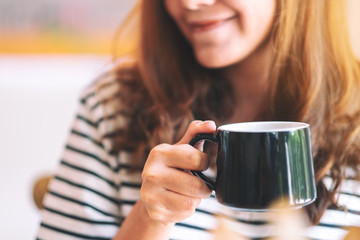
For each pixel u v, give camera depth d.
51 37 2.75
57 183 1.10
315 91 1.00
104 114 1.14
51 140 2.84
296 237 0.98
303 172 0.66
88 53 2.78
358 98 1.04
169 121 1.06
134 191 1.08
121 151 1.09
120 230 0.89
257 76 1.08
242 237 1.00
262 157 0.65
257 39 0.98
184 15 0.97
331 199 0.96
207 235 1.02
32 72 2.77
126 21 1.25
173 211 0.74
